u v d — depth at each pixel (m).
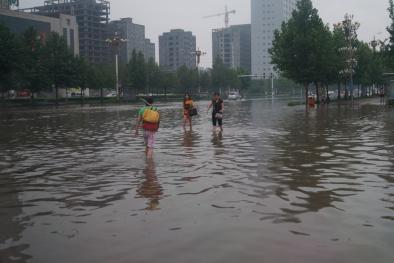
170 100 98.81
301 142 15.35
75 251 5.18
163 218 6.41
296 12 53.75
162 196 7.73
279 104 61.06
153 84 101.25
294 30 52.75
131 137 18.03
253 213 6.61
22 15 106.44
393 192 7.83
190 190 8.15
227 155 12.45
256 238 5.51
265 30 187.75
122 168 10.58
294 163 10.96
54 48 70.94
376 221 6.15
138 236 5.65
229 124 24.38
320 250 5.08
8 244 5.45
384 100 57.09
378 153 12.51
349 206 6.95
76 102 76.62
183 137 17.55
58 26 120.75
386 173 9.56
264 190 8.09
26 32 67.12
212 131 20.12
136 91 104.38
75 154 13.14
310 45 51.50
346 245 5.23
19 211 6.95
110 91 133.38
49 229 6.01
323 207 6.90
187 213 6.65
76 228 6.04
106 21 178.62
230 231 5.79
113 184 8.78
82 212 6.82
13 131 21.58
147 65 100.19
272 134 18.36
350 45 61.34
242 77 136.88
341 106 46.59
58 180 9.30
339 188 8.18
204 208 6.91
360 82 77.06
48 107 59.19
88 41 168.38
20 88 66.38
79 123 27.02
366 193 7.77
